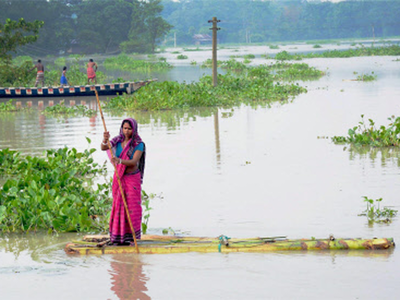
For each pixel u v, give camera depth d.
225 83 29.53
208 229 7.86
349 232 7.52
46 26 105.88
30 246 7.43
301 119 18.66
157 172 11.47
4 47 33.91
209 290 5.73
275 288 5.73
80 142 15.32
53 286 5.96
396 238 7.22
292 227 7.81
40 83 33.28
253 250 6.88
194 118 19.78
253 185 10.24
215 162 12.29
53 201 8.27
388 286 5.69
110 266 6.52
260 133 16.06
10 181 8.89
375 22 195.88
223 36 199.12
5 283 6.07
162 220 8.35
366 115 18.97
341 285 5.75
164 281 6.01
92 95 29.00
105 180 11.04
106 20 112.69
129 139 7.41
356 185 10.02
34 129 18.23
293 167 11.62
